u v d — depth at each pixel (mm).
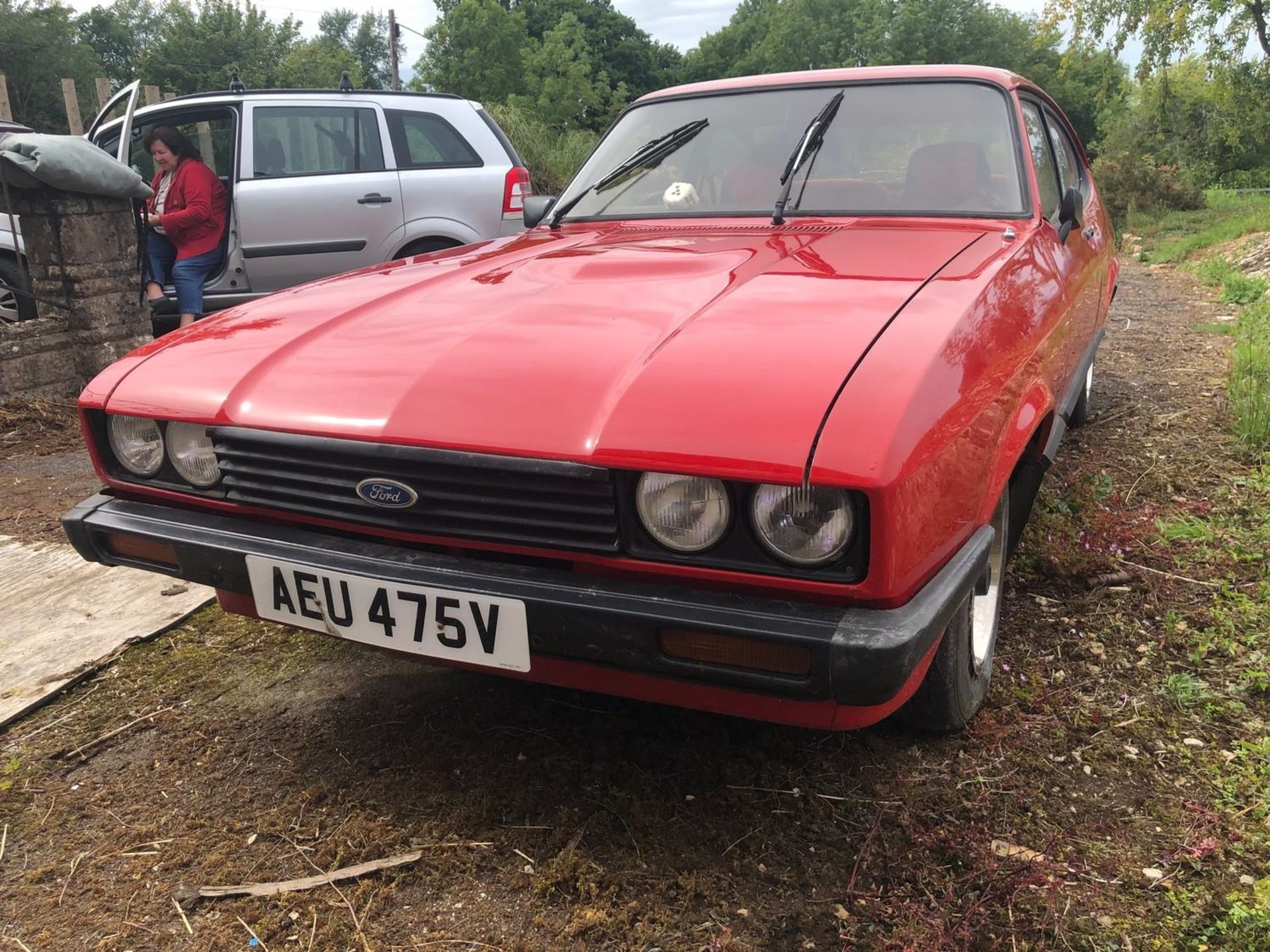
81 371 5645
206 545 2000
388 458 1766
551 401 1703
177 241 5832
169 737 2344
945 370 1672
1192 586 2912
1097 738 2197
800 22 74688
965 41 68812
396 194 6418
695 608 1574
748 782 2082
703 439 1527
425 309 2205
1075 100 65375
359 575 1821
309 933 1712
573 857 1857
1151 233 15258
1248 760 2082
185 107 6188
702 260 2363
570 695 2463
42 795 2135
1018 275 2260
